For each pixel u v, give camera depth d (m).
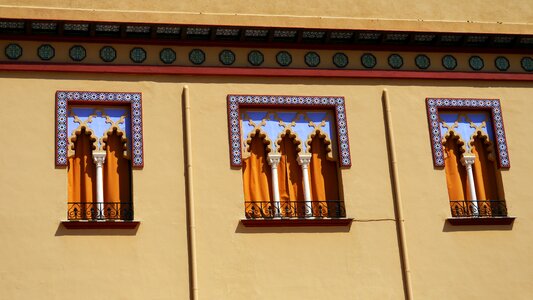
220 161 22.80
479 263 23.39
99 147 22.56
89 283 21.42
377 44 24.33
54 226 21.61
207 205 22.41
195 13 23.16
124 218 22.23
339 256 22.72
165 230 22.08
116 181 22.52
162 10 23.44
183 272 21.86
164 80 23.12
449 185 24.11
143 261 21.80
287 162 23.48
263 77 23.62
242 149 23.09
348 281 22.59
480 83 24.81
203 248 22.11
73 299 21.25
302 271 22.44
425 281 22.97
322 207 23.27
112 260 21.67
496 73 24.91
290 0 24.30
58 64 22.61
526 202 24.14
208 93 23.23
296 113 23.72
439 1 25.20
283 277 22.31
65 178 21.97
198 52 23.42
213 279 21.95
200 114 23.03
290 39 23.83
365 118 23.86
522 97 24.97
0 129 22.00
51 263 21.38
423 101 24.33
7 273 21.12
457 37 24.55
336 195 23.45
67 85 22.64
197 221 22.25
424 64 24.55
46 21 22.36
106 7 23.16
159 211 22.16
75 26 22.61
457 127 24.50
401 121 24.05
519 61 25.20
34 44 22.69
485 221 23.67
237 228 22.41
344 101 23.86
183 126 22.86
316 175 23.50
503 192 24.12
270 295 22.14
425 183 23.69
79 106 22.70
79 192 22.30
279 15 23.77
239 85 23.44
